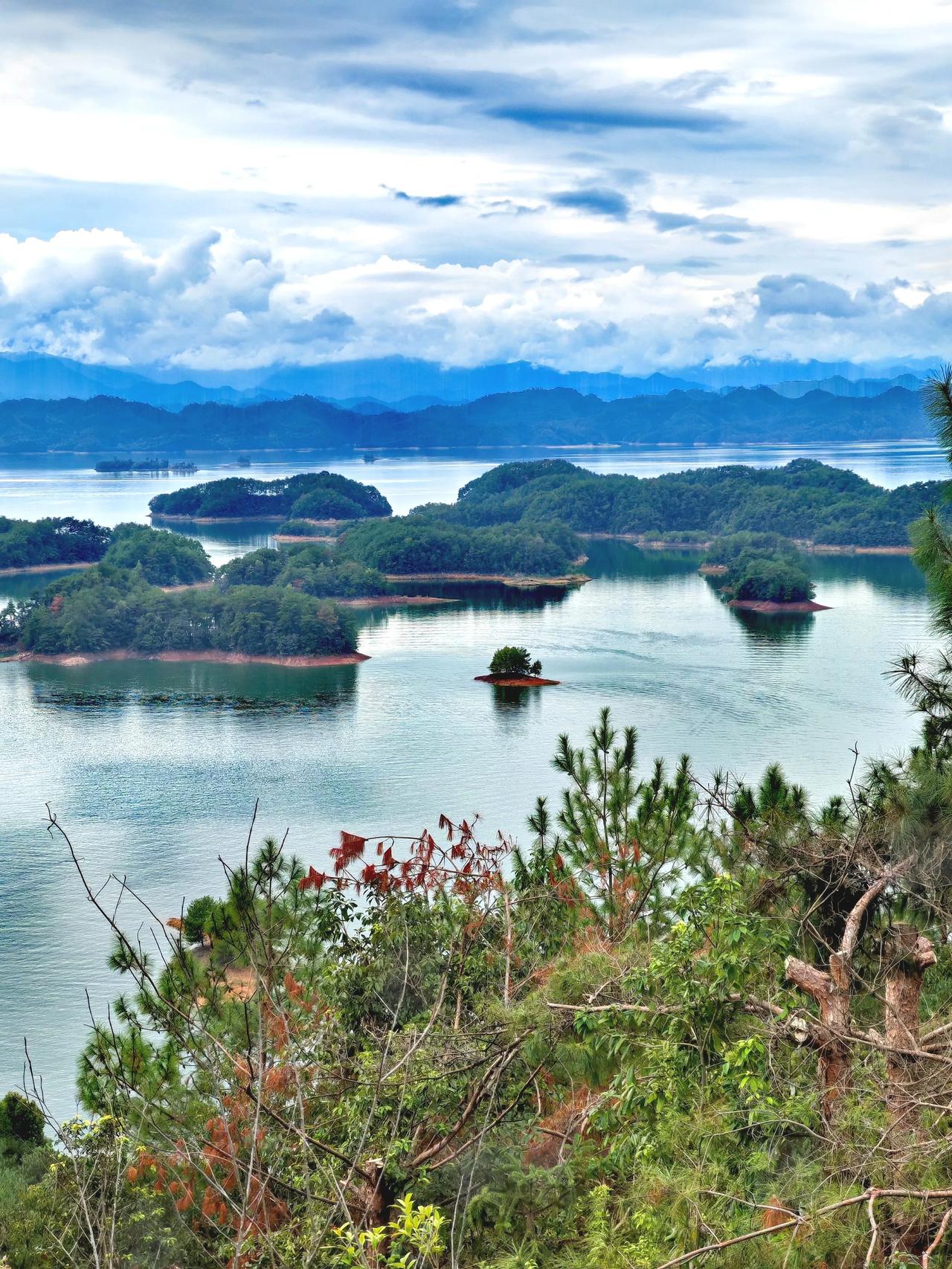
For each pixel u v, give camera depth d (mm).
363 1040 13906
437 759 120125
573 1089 13273
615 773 19094
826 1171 10016
